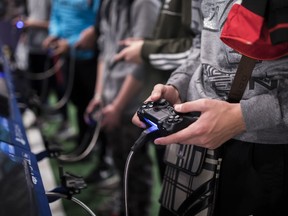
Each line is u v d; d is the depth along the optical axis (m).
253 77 0.80
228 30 0.73
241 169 0.84
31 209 0.61
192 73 0.96
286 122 0.76
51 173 2.43
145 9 1.50
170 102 0.92
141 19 1.51
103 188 2.36
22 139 0.97
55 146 1.13
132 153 0.80
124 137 1.68
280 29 0.67
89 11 2.40
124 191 0.81
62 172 0.91
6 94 1.37
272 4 0.68
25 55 3.27
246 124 0.75
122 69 1.66
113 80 1.70
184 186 0.89
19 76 2.12
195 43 1.02
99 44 2.10
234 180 0.85
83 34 2.20
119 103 1.61
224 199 0.86
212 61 0.87
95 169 2.48
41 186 0.73
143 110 0.80
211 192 0.85
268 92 0.79
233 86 0.81
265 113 0.75
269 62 0.78
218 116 0.73
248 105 0.75
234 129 0.75
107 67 1.73
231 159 0.85
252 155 0.84
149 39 1.38
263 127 0.76
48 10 2.85
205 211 0.86
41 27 2.79
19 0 2.92
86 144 2.65
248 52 0.74
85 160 2.72
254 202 0.83
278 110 0.76
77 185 0.87
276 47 0.72
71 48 2.47
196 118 0.75
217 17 0.85
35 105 1.92
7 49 2.43
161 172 1.50
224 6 0.83
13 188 0.66
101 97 1.80
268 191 0.83
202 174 0.86
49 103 3.82
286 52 0.73
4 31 2.51
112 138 1.76
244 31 0.71
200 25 0.98
